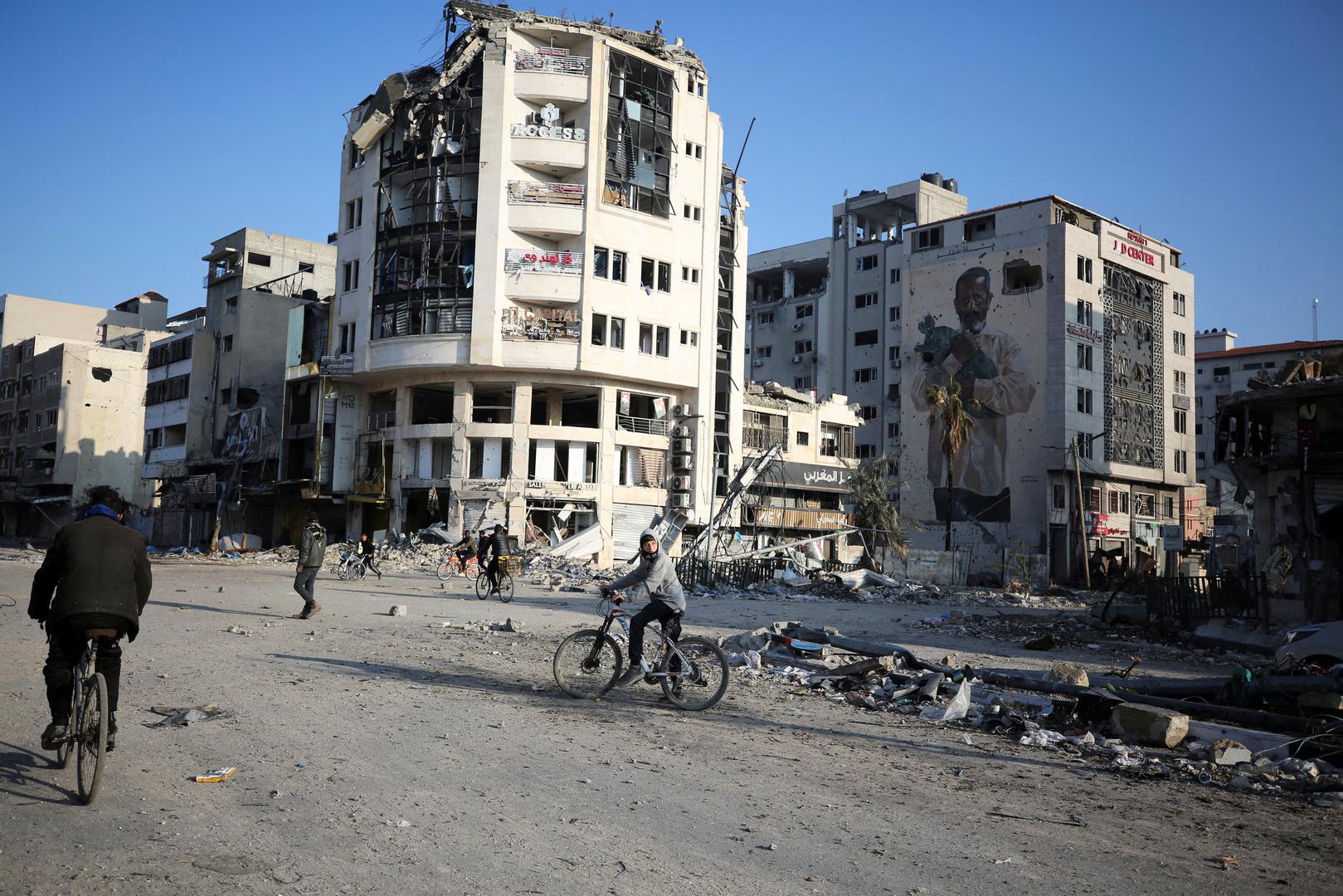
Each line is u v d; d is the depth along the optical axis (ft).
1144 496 231.91
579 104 166.40
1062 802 21.88
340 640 46.26
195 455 209.36
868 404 264.93
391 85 171.94
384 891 14.37
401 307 164.55
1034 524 206.69
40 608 19.94
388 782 20.45
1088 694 33.27
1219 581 75.25
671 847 17.04
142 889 13.94
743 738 27.53
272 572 114.42
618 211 166.09
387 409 174.91
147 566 19.94
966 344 222.48
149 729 24.49
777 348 289.94
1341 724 28.71
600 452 163.32
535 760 23.16
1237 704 33.37
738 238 194.80
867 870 16.30
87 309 296.92
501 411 174.50
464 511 159.53
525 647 46.55
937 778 23.68
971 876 16.21
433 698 31.17
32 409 267.39
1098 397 215.72
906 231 239.71
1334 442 69.92
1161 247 241.76
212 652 39.52
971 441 218.18
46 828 16.35
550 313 161.17
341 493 174.60
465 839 16.98
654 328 169.89
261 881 14.52
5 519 277.64
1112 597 84.64
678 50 181.68
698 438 173.68
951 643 64.39
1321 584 69.67
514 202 161.99
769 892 15.06
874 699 35.50
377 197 172.35
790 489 203.21
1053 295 210.38
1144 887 16.12
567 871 15.57
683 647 32.35
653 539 32.55
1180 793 23.53
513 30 167.63
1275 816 21.65
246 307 205.67
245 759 21.85
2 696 28.12
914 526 204.33
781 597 108.68
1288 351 304.71
